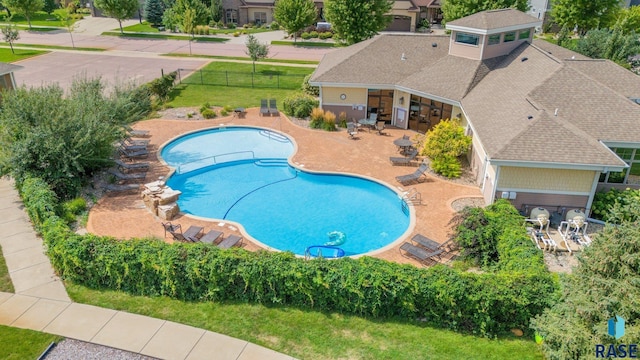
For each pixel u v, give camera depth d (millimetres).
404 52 35844
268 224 22438
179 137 32125
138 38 69250
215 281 15789
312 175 27141
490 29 30484
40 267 17984
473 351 14211
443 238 20578
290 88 44344
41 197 19953
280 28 76062
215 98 41062
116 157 28406
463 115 29516
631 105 24219
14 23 78938
